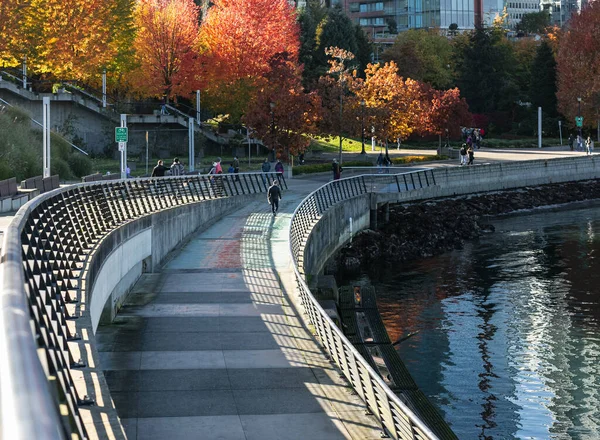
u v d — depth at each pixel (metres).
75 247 16.48
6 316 2.23
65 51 61.25
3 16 55.97
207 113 89.38
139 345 16.00
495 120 125.19
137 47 80.44
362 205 55.28
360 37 129.38
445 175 68.44
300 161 78.50
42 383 1.83
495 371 27.31
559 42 133.75
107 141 70.00
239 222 39.44
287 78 72.31
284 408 12.09
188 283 23.14
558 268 46.66
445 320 34.97
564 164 83.38
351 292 30.98
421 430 8.61
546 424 22.56
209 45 84.50
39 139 52.59
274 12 93.38
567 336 31.77
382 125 81.81
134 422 11.47
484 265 48.44
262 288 22.23
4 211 28.70
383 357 25.72
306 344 15.99
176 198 34.31
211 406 12.20
